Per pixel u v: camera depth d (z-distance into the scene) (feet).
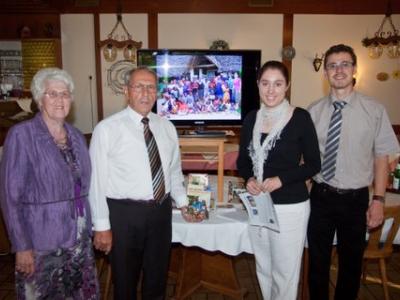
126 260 5.59
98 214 5.34
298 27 17.72
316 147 5.67
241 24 17.66
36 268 4.87
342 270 6.32
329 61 5.95
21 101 15.98
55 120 4.93
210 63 13.60
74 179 5.07
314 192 6.29
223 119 13.87
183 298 7.69
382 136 5.92
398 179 8.02
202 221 6.32
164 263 5.93
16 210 4.67
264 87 5.60
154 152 5.54
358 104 5.96
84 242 5.28
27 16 17.48
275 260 5.90
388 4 17.26
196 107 13.75
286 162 5.65
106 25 17.58
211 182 8.66
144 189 5.44
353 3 17.53
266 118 5.82
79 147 5.21
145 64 13.53
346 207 5.99
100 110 18.04
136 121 5.57
